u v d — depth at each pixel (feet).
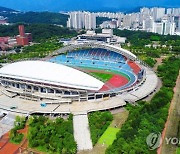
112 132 535.19
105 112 609.83
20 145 495.00
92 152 469.57
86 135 522.47
